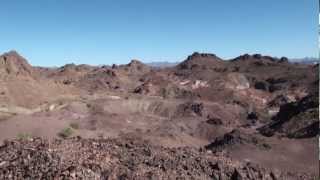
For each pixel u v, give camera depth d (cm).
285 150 5159
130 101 14600
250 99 19025
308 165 4600
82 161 2150
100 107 13150
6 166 2123
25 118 7050
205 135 9488
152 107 14838
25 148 2325
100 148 2464
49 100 13550
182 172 2358
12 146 2395
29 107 12406
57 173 2005
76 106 12606
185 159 2588
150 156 2489
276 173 2994
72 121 8881
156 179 2150
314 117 7994
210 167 2606
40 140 2575
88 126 8888
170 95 19638
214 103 15500
